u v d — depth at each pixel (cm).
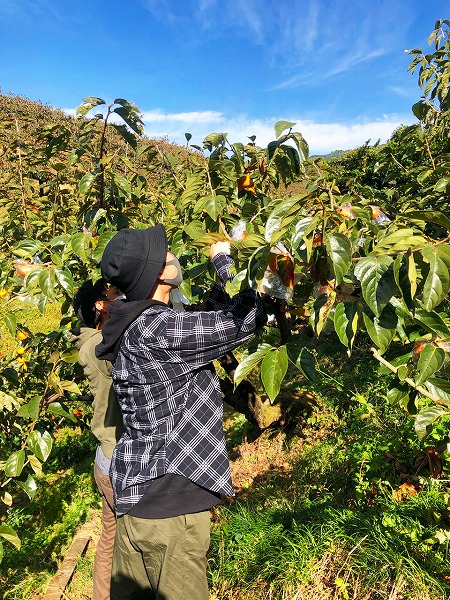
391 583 215
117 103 219
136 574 156
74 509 404
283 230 120
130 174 298
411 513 249
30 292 228
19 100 1431
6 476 226
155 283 152
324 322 134
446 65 289
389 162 322
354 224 151
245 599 241
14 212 342
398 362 155
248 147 255
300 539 257
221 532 296
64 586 304
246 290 146
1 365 294
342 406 423
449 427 264
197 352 143
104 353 157
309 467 362
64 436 533
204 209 209
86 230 254
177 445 147
